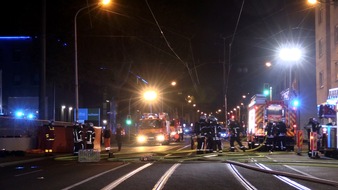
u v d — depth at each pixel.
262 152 25.19
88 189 10.97
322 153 22.84
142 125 41.78
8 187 11.68
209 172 14.83
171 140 47.19
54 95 50.81
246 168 16.17
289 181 12.38
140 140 41.25
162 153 25.78
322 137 21.08
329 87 37.66
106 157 22.83
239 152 25.12
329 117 20.62
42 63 26.88
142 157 20.92
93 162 20.06
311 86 48.41
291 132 27.08
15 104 52.91
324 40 38.44
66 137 26.88
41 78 26.89
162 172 14.89
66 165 18.73
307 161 18.84
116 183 12.01
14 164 19.62
